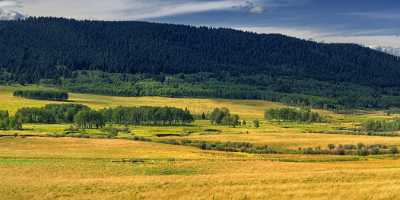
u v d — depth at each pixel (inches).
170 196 1937.7
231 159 4087.1
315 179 2287.2
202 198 1877.5
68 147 5014.8
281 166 3378.4
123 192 2037.4
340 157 4611.2
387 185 2015.3
